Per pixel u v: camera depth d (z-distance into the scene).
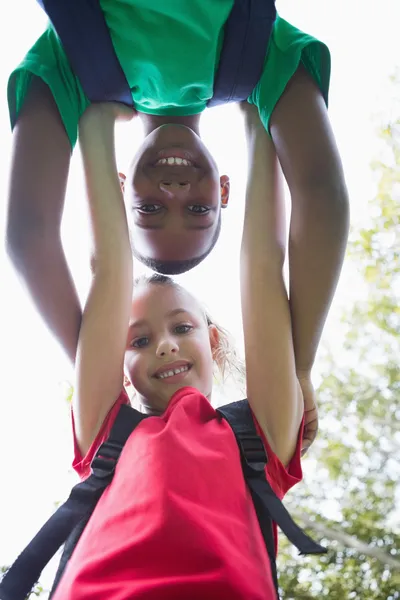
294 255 1.76
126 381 2.17
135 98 1.88
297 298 1.77
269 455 1.72
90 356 1.73
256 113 1.90
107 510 1.56
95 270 1.77
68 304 1.75
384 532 5.00
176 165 1.83
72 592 1.44
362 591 4.82
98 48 1.76
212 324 2.22
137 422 1.71
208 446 1.64
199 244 1.88
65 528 1.61
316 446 5.43
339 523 5.09
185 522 1.47
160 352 1.86
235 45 1.79
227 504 1.56
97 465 1.66
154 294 1.94
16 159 1.74
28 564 1.58
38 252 1.71
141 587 1.39
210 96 1.87
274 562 1.57
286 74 1.78
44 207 1.72
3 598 1.54
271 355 1.75
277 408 1.75
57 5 1.73
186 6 1.74
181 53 1.76
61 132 1.77
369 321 5.71
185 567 1.43
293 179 1.76
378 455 5.41
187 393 1.75
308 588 4.81
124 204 1.85
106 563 1.46
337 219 1.73
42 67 1.75
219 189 1.91
